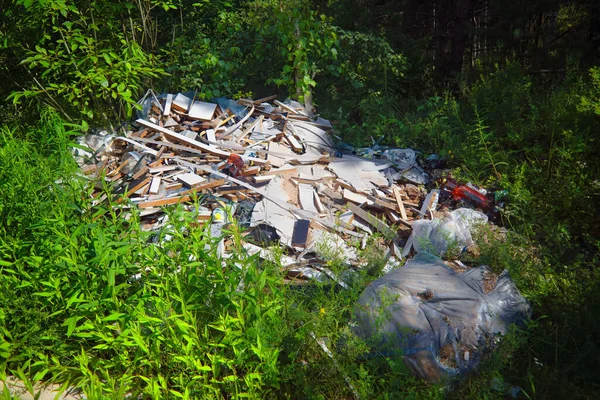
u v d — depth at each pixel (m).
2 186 3.96
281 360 3.37
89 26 6.18
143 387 3.29
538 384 3.23
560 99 6.49
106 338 3.13
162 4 7.22
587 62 9.19
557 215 5.18
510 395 3.25
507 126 6.38
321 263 4.49
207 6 8.42
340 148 6.64
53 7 5.61
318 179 5.51
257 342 2.99
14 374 3.35
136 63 6.14
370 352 3.38
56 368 3.34
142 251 3.49
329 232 4.89
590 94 6.30
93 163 5.61
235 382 3.00
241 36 7.85
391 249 4.78
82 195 4.12
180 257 3.43
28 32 6.30
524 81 7.43
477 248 4.77
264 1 9.03
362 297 3.71
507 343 3.36
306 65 7.31
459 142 6.37
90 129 6.25
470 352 3.36
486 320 3.52
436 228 4.85
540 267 4.20
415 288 3.68
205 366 2.98
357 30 10.41
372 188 5.57
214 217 4.85
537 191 5.40
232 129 6.11
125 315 3.18
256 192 5.14
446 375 3.22
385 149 6.62
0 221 3.90
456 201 5.54
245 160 5.49
